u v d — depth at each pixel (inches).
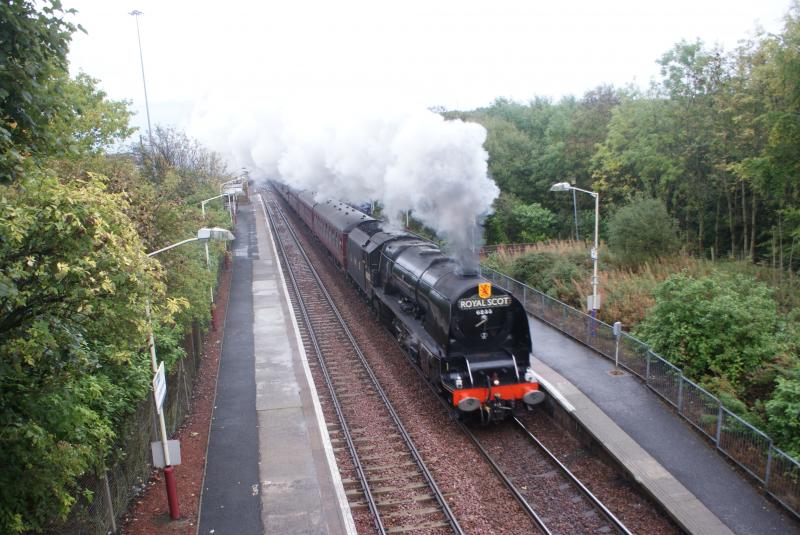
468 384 558.3
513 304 577.9
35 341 251.9
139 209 593.6
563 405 563.8
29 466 251.8
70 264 248.5
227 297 1095.6
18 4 270.4
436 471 485.1
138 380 421.1
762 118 830.5
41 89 287.1
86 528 331.6
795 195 883.4
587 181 1494.8
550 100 2151.8
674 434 513.7
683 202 1202.0
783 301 769.6
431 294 618.2
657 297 663.1
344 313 971.9
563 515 424.8
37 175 273.6
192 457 507.8
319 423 561.3
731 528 391.9
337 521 410.3
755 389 569.3
